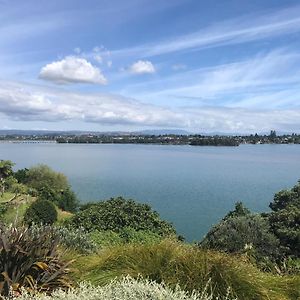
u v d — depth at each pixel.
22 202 24.88
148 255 5.17
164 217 30.95
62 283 4.80
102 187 53.19
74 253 6.28
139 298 3.52
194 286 4.53
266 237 9.35
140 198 42.53
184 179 64.69
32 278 4.67
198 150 197.88
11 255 4.68
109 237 11.27
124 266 5.10
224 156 140.88
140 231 12.05
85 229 12.02
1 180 30.83
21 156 131.00
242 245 8.94
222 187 53.34
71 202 32.75
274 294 4.72
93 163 101.88
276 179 65.06
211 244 9.15
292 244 10.23
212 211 34.09
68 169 83.06
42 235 5.20
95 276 5.04
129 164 99.44
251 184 57.03
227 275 4.68
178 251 5.24
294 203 12.99
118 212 12.33
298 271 6.71
